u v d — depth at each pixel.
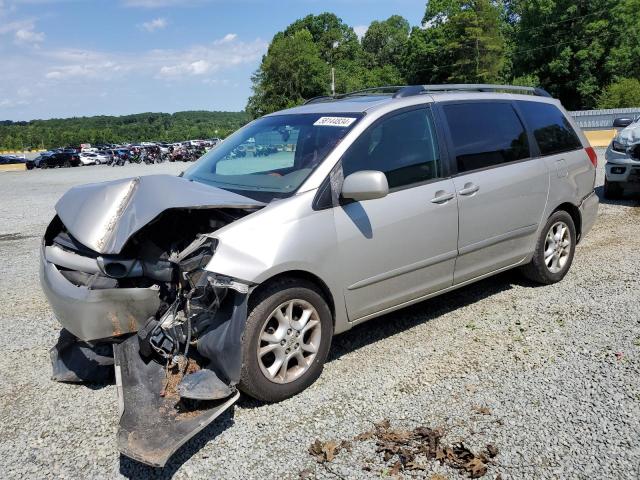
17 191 20.97
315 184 3.85
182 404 3.26
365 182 3.74
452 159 4.62
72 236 3.71
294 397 3.72
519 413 3.42
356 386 3.83
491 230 4.90
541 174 5.32
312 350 3.79
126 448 2.91
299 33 86.69
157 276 3.54
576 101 66.06
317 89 79.31
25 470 3.09
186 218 3.76
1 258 8.19
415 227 4.29
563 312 4.96
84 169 41.59
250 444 3.23
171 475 3.00
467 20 66.50
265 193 3.96
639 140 9.52
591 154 6.09
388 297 4.26
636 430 3.20
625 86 55.53
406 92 4.63
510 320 4.84
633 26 61.59
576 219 5.94
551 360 4.08
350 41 112.94
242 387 3.52
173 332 3.44
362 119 4.21
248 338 3.46
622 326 4.59
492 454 3.04
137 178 3.80
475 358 4.17
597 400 3.52
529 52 67.12
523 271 5.62
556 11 64.81
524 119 5.38
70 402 3.80
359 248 3.97
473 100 5.01
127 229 3.41
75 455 3.21
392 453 3.09
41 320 5.36
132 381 3.38
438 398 3.63
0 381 4.13
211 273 3.29
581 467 2.92
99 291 3.47
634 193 10.62
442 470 2.94
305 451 3.15
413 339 4.55
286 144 4.40
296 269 3.62
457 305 5.27
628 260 6.37
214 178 4.46
